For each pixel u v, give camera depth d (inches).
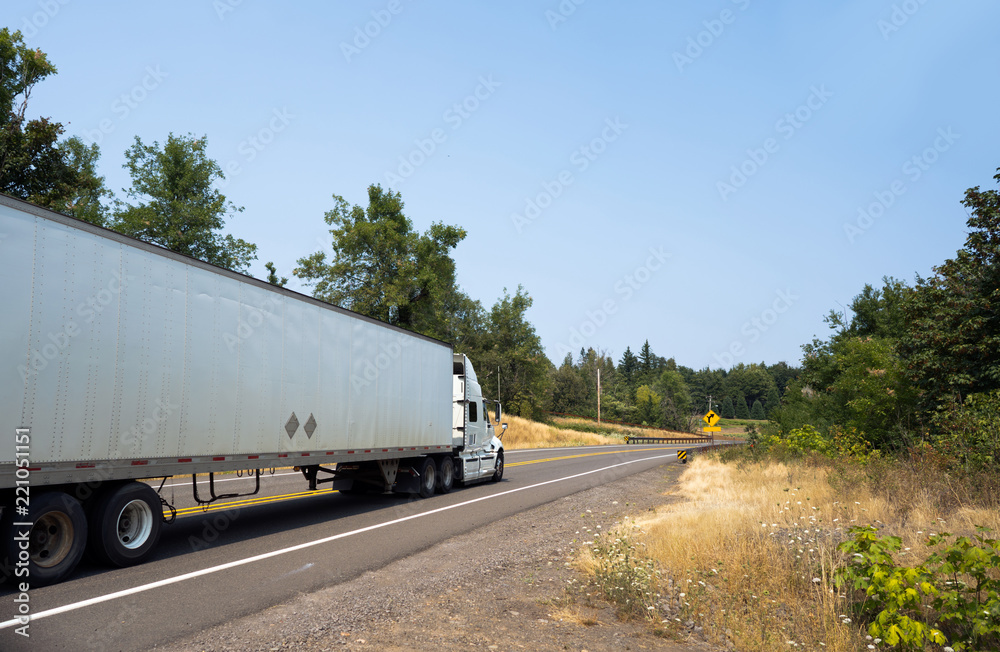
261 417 388.5
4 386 240.8
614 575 266.4
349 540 370.0
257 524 419.2
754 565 279.6
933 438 612.4
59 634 194.7
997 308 704.4
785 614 237.8
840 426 940.6
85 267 276.2
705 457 1168.2
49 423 257.4
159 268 315.9
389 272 1749.5
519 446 1952.5
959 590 203.6
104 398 282.4
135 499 297.6
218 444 352.5
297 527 410.9
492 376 2940.5
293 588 260.7
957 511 374.0
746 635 212.2
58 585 255.4
